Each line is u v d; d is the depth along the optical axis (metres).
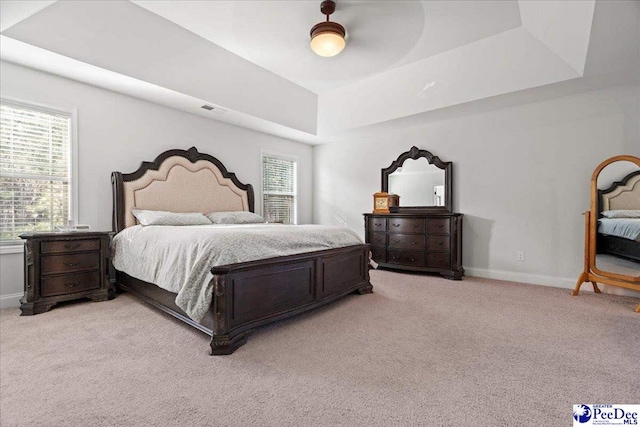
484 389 1.51
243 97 4.05
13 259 2.86
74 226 3.02
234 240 2.15
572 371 1.67
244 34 3.09
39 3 2.29
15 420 1.27
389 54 3.49
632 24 2.28
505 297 3.17
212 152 4.54
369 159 5.42
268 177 5.45
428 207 4.62
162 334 2.19
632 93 3.19
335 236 3.05
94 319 2.49
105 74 3.07
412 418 1.30
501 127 4.02
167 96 3.64
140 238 2.90
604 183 3.17
